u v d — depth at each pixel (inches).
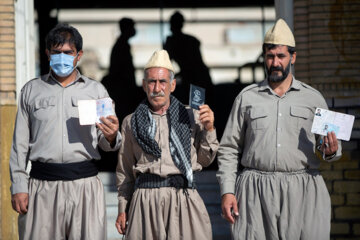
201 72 653.9
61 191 323.0
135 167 337.1
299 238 321.1
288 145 324.8
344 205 470.0
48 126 324.8
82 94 331.0
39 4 628.4
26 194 323.9
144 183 329.7
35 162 328.2
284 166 324.5
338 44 469.7
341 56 470.0
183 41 663.1
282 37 327.0
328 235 322.7
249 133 332.5
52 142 323.6
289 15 473.4
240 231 327.9
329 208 326.3
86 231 321.4
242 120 337.4
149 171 328.2
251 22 665.0
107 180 575.2
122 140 340.5
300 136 327.3
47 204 322.7
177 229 324.5
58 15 654.5
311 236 319.3
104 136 326.0
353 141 467.8
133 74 661.3
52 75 332.5
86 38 662.5
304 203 323.3
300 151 326.0
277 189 323.6
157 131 333.1
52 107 326.3
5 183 463.8
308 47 472.1
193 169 333.4
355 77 469.1
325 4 469.7
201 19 664.4
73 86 331.9
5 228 464.4
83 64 662.5
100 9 662.5
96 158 334.0
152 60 333.1
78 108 313.3
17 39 473.1
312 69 471.2
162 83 330.3
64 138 324.5
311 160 328.5
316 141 337.1
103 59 665.6
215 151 332.8
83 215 324.2
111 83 659.4
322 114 317.1
